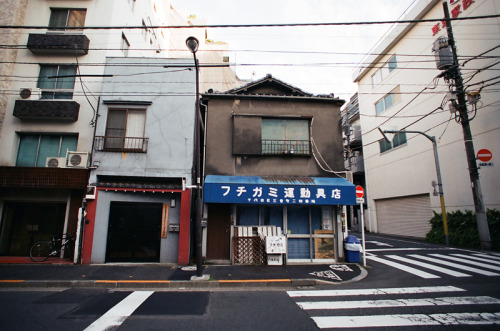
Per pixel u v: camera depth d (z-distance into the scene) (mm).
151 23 16828
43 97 10688
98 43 11281
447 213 14047
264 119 10484
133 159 9648
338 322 4457
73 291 6398
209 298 5852
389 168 19000
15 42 10859
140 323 4426
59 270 8016
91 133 10328
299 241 9531
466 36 13297
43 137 10555
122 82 10273
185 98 10258
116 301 5625
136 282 6820
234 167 9977
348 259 9203
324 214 9789
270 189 8773
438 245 12844
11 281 6758
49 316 4711
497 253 10344
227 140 10188
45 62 10891
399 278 7270
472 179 11500
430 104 15500
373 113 21078
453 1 14070
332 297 5836
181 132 9977
